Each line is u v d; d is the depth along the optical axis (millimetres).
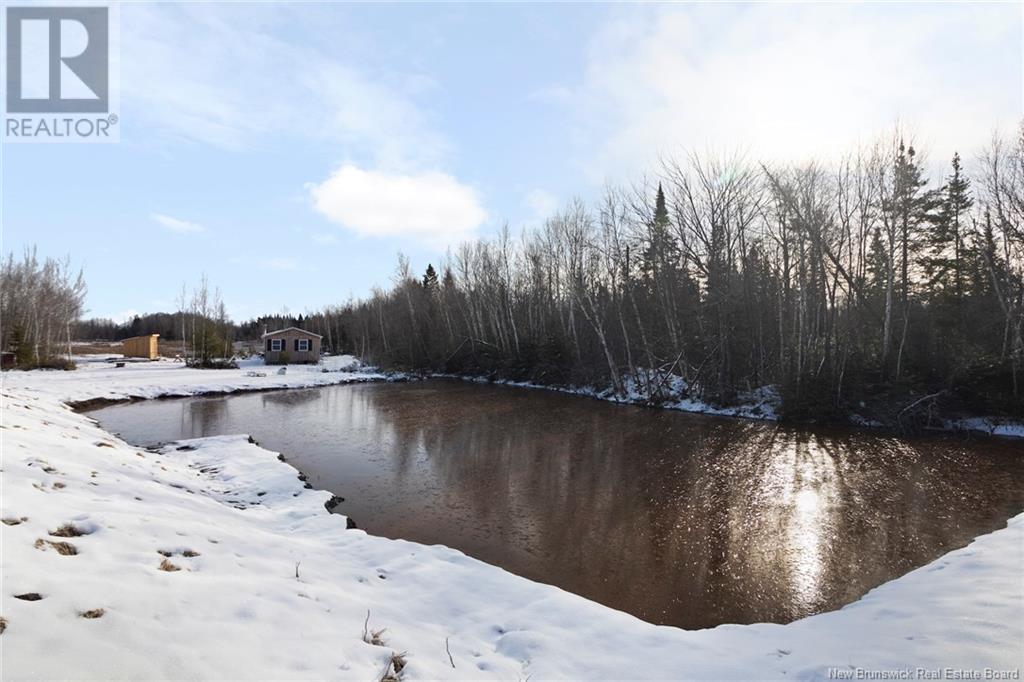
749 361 21766
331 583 4461
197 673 2543
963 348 17250
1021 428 15422
